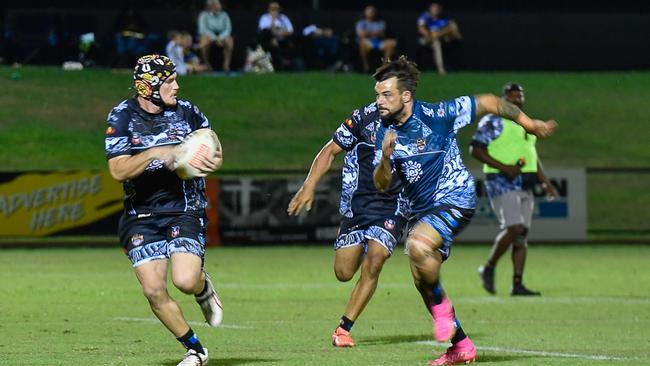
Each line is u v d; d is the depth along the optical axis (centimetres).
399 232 2508
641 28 10612
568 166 8188
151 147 1962
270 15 9356
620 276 4628
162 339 2538
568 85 9806
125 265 4991
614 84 9894
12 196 5969
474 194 2081
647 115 9231
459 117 2062
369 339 2583
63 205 6016
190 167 1914
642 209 7462
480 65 10400
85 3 9688
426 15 9631
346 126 2392
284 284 4169
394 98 2039
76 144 7956
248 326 2861
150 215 1962
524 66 10462
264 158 8000
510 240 3806
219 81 9038
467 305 3500
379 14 9744
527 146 3812
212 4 9038
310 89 9062
